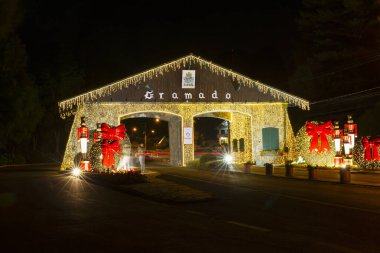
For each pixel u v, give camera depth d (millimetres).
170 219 12406
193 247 9234
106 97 34875
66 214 13367
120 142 28359
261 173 27234
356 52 42406
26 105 48188
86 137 27969
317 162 30609
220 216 12805
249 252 8797
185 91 36438
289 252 8773
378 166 27906
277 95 37688
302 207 14242
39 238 10242
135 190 18062
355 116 41375
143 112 35531
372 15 41406
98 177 22906
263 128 37406
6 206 15055
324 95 45938
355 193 17547
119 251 9000
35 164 49656
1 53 46062
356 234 10336
